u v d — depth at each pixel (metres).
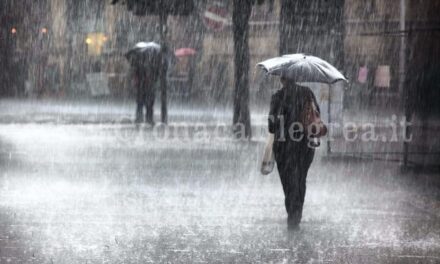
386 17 62.50
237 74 39.56
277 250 16.58
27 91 76.44
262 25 68.06
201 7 66.81
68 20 76.12
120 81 72.75
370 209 21.58
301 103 18.42
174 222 19.61
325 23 37.09
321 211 21.25
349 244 17.20
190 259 15.78
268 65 18.72
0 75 76.44
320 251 16.53
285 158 18.45
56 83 76.12
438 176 27.97
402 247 16.95
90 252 16.34
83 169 29.03
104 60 74.62
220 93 69.31
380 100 52.41
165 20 47.62
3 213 20.62
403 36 31.48
